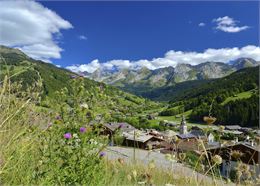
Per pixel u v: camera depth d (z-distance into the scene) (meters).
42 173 2.83
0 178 2.46
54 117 3.41
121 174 3.36
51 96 3.58
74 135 3.16
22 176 2.70
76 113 3.47
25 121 3.23
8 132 2.78
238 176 2.51
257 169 2.54
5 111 2.89
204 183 2.46
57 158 3.03
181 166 2.86
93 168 3.09
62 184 2.91
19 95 3.37
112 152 3.58
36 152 3.14
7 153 2.58
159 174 2.93
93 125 3.50
